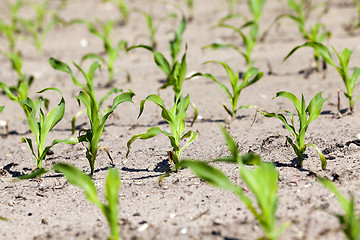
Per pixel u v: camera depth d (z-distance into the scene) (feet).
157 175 20.43
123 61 40.81
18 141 26.16
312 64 34.78
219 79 34.01
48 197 19.22
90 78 25.81
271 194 13.17
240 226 14.96
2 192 20.04
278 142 22.35
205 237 14.55
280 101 28.63
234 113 26.27
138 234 15.11
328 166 19.25
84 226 16.19
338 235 13.82
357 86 29.58
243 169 13.12
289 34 43.27
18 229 16.60
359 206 15.40
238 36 44.52
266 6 52.60
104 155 23.13
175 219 15.99
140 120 27.78
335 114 25.53
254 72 25.53
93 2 59.31
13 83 36.99
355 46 37.11
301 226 14.48
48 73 39.14
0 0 61.21
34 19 53.42
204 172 13.64
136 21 51.62
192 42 44.27
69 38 48.70
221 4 54.80
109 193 13.76
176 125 19.98
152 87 33.63
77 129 27.35
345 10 47.70
